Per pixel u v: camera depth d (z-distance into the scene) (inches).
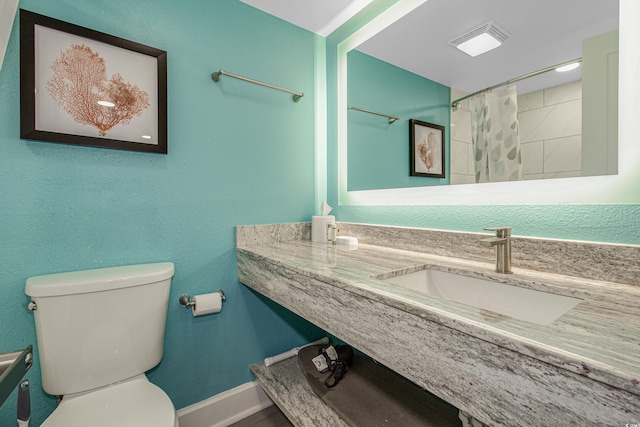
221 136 54.5
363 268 38.0
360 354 61.4
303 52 65.8
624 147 30.6
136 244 46.4
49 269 40.1
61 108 39.7
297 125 65.2
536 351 17.4
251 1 56.4
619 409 14.6
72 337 36.9
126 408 34.9
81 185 42.0
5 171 37.2
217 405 54.5
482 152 42.1
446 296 39.2
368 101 59.9
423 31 49.6
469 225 43.9
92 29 41.9
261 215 60.0
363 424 41.0
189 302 50.3
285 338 64.5
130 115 44.6
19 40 37.3
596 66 32.3
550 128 35.6
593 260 31.8
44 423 32.1
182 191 50.4
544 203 36.2
